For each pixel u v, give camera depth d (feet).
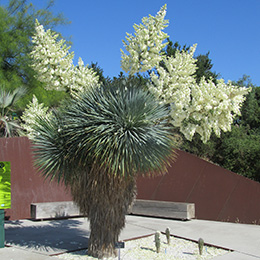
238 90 17.54
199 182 33.58
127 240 23.30
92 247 18.89
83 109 18.56
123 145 16.84
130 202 19.40
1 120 38.37
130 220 31.83
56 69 20.33
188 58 20.22
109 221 18.51
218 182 32.35
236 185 31.17
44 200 33.22
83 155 18.08
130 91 18.20
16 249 20.70
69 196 35.14
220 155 42.63
